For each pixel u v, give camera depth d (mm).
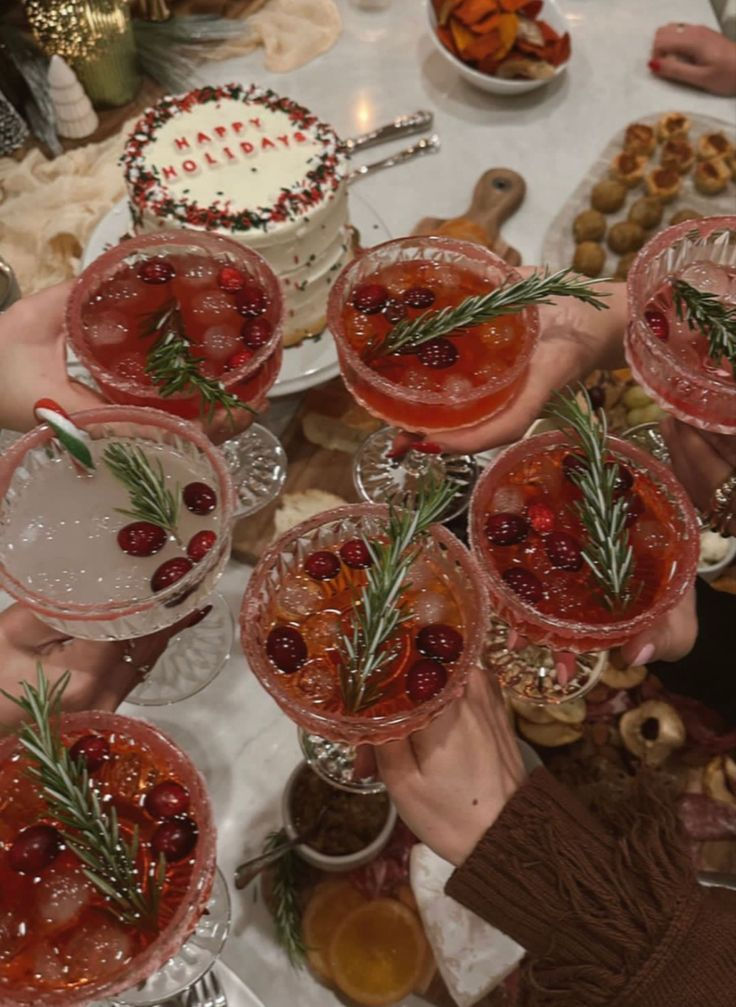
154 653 774
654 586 729
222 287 812
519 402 821
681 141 1115
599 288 887
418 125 1116
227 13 1179
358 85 1156
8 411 818
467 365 792
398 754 691
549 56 1138
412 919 788
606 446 743
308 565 721
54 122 1078
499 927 698
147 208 896
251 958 786
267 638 700
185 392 765
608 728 852
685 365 748
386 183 1093
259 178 911
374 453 937
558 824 685
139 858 651
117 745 673
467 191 1094
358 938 784
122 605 680
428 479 767
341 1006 778
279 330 791
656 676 860
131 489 703
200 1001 746
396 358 791
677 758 849
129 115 1108
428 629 697
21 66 1066
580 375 862
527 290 760
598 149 1129
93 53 1055
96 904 643
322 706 687
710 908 680
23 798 662
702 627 850
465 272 831
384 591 655
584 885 675
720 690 841
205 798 655
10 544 712
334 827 799
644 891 680
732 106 1168
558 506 752
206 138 926
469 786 693
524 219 1084
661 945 666
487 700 719
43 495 723
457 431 805
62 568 711
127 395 767
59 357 828
